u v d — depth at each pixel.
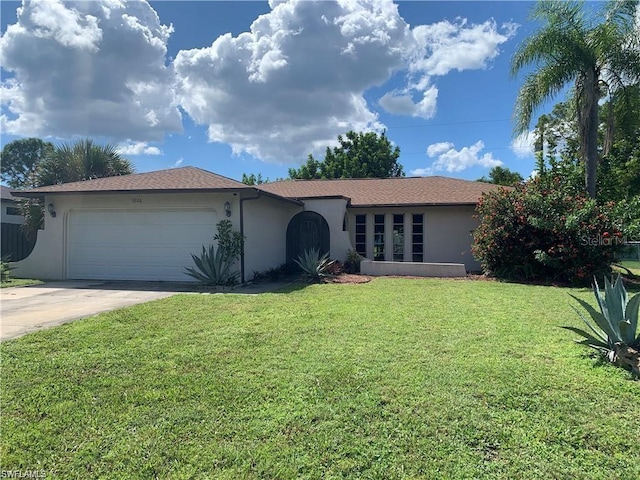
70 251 13.79
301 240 16.58
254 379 4.36
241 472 2.79
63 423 3.46
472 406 3.69
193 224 12.95
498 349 5.32
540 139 23.36
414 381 4.25
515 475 2.73
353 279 13.07
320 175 42.69
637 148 21.84
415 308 8.12
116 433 3.29
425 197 17.47
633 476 2.71
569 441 3.13
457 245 16.94
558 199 13.09
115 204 13.41
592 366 4.66
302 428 3.34
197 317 7.39
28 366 4.81
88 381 4.34
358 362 4.85
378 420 3.46
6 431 3.33
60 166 17.75
